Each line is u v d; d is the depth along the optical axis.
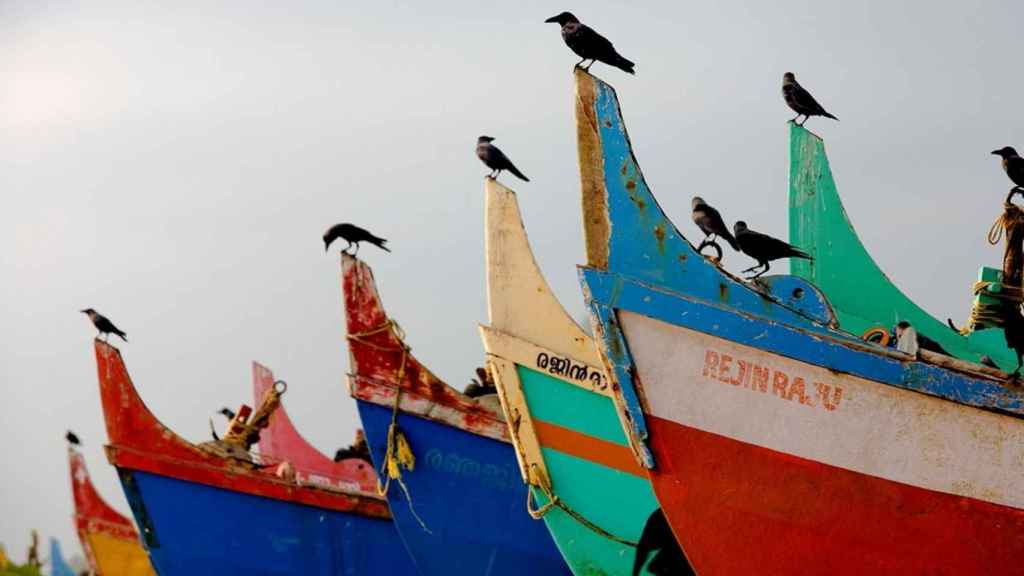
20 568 31.62
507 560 18.36
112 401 20.75
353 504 20.69
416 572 20.81
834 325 13.08
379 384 18.23
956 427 13.09
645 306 13.05
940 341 15.52
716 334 13.05
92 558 27.80
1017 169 14.09
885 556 13.19
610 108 13.27
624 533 16.00
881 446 13.05
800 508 13.14
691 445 13.09
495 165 16.69
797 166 15.84
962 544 13.21
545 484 16.05
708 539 13.25
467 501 18.28
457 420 18.33
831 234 15.70
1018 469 13.18
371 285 18.50
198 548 20.58
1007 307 14.00
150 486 20.64
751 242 14.48
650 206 13.21
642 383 13.05
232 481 20.61
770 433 13.06
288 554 20.52
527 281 16.48
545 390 16.23
